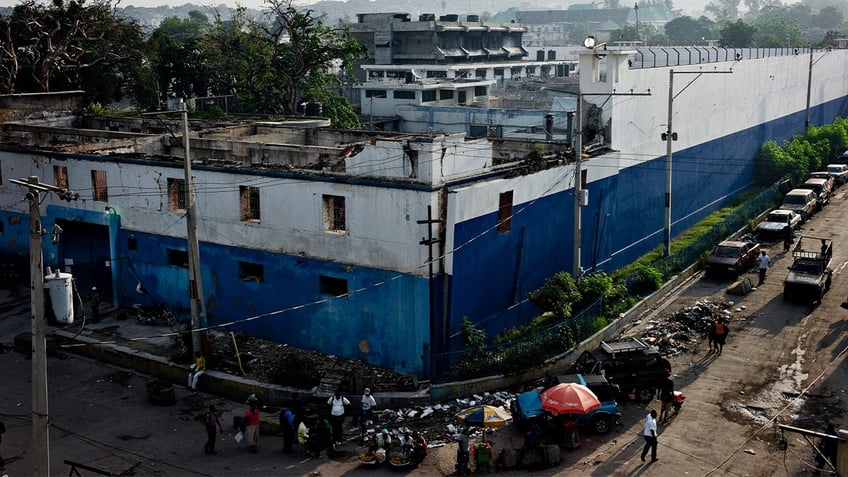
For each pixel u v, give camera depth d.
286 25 65.62
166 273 33.97
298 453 23.80
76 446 24.19
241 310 32.19
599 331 31.56
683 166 49.06
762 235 46.91
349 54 66.44
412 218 27.33
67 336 31.83
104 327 33.00
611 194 39.22
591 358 26.58
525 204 31.83
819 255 38.25
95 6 65.06
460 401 26.61
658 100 44.44
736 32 132.62
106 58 66.56
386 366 28.78
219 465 23.00
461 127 78.25
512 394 27.33
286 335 31.08
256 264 31.41
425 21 109.62
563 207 34.81
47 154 36.53
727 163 56.81
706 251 42.66
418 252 27.42
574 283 32.09
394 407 26.31
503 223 30.58
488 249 29.78
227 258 32.16
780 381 27.67
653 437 22.28
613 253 40.56
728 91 55.25
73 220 35.91
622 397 26.61
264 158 33.75
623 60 39.62
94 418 26.06
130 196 34.34
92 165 35.12
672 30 193.25
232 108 72.81
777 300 36.41
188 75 76.25
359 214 28.53
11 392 27.97
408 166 27.78
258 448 24.11
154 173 33.31
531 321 32.78
